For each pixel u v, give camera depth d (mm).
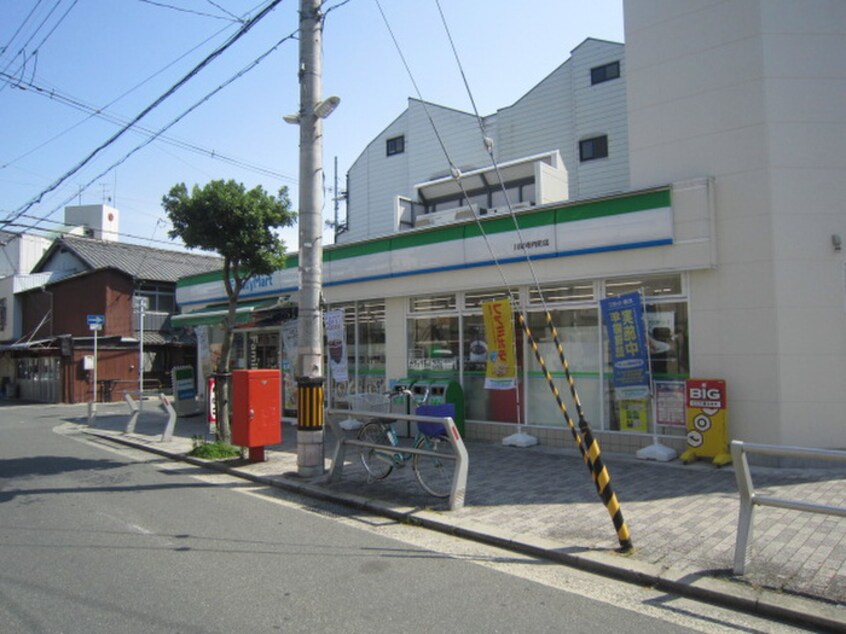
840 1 8656
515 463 8930
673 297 9078
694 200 8711
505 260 10555
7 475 9031
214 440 11664
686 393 8703
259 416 9352
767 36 8625
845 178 8484
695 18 9164
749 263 8500
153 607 4195
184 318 16156
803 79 8586
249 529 6152
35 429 15375
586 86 21000
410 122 26172
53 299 28500
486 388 10664
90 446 12180
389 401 10508
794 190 8438
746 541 4625
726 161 8789
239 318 14531
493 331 10320
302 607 4207
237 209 10258
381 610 4164
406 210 17500
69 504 7191
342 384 13797
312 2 8656
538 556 5324
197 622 3957
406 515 6453
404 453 7742
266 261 10789
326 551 5457
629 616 4094
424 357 12148
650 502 6719
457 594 4461
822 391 8180
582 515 6324
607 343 9695
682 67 9250
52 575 4816
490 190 16641
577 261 9773
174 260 30359
